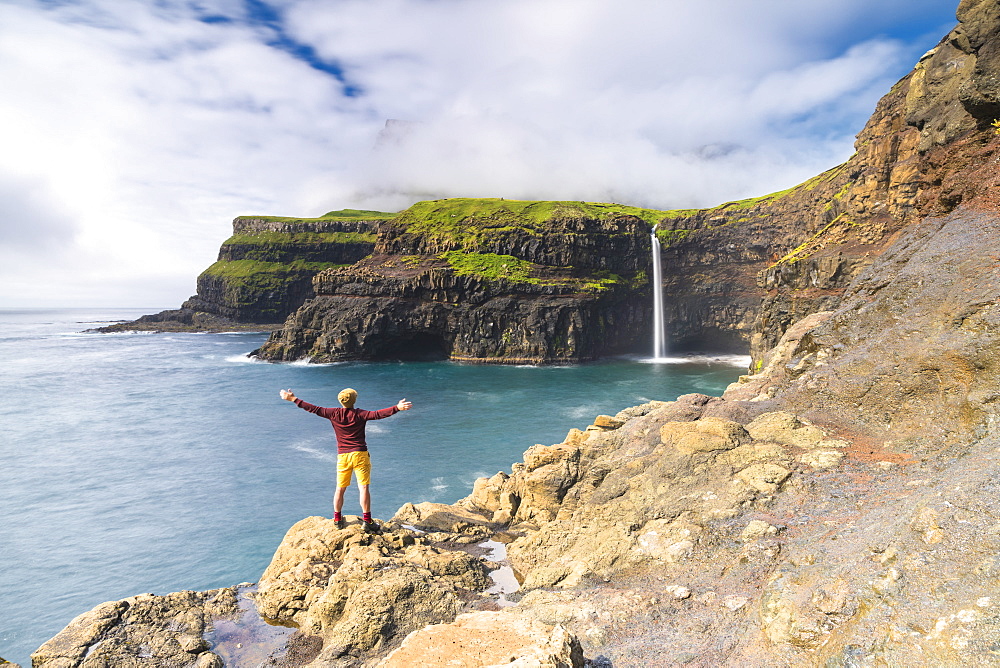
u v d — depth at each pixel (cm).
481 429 4956
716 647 552
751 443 1091
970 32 1500
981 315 1061
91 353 11994
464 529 1159
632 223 12031
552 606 705
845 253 5188
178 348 13175
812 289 5491
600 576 796
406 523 1194
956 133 1667
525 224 12438
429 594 759
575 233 11669
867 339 1359
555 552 925
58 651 659
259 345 13950
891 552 549
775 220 10500
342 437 952
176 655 675
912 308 1289
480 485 1481
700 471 1024
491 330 10731
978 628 396
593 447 1272
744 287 11481
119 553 2612
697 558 777
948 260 1292
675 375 8819
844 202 6312
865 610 484
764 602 583
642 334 12225
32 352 12238
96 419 5575
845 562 578
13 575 2417
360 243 19962
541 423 5216
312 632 737
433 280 10925
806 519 805
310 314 11144
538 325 10588
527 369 9681
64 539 2770
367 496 955
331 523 966
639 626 637
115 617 734
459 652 495
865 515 729
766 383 1634
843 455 989
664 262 12081
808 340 1584
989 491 560
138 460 4144
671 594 691
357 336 10681
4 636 1995
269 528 2891
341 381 8031
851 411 1164
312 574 831
